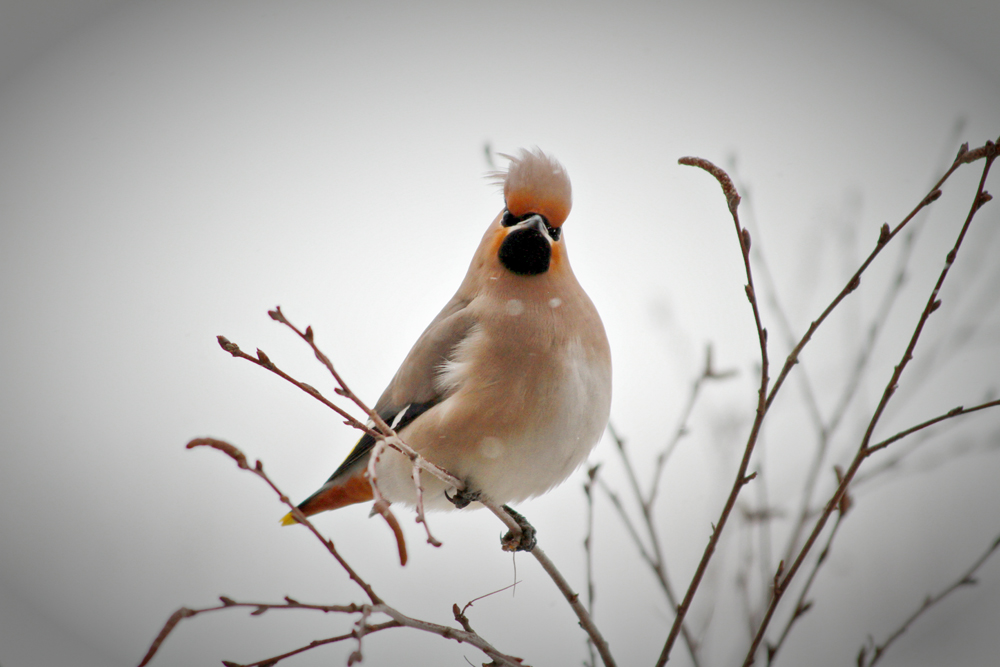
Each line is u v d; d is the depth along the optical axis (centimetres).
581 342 910
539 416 889
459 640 619
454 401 903
